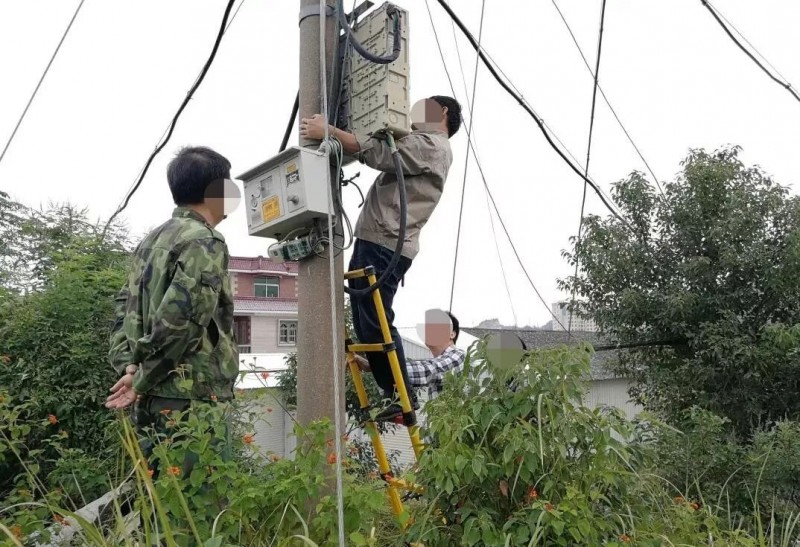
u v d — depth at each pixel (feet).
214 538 5.50
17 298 14.96
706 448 13.20
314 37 8.96
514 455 7.35
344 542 6.01
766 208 18.66
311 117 8.80
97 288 15.10
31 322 13.87
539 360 7.72
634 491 8.39
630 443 9.28
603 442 7.53
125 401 7.18
